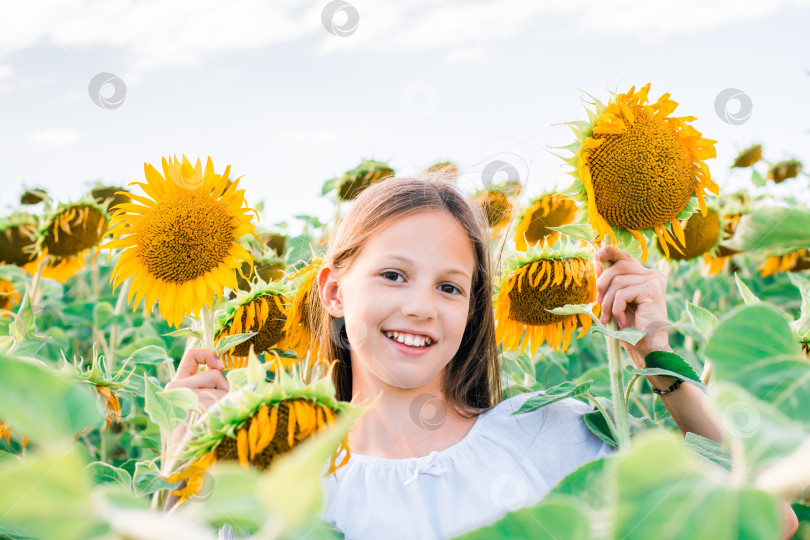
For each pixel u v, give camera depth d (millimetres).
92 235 2672
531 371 2195
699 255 2553
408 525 1355
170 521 246
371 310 1468
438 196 1597
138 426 2350
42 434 234
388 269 1479
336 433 237
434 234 1510
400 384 1470
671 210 1246
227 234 1632
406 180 1654
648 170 1208
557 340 1920
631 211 1242
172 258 1591
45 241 2627
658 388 1541
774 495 244
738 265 2891
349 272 1558
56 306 3178
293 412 792
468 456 1467
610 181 1225
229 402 861
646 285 1433
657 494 246
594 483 389
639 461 250
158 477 858
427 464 1439
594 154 1233
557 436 1527
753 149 3383
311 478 232
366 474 1434
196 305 1617
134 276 1606
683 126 1256
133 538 237
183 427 1203
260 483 237
